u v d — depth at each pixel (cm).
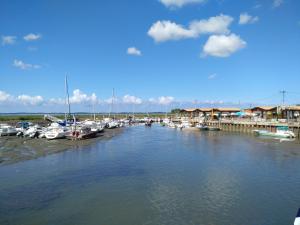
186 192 2484
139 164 3588
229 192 2492
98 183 2739
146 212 2053
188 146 5291
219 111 10900
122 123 11719
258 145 5394
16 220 1902
